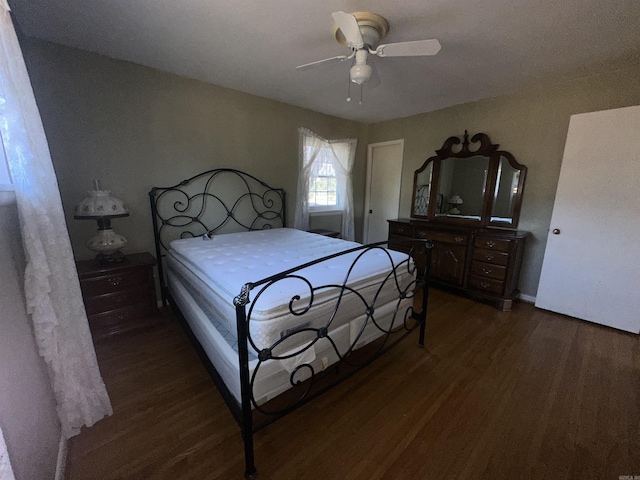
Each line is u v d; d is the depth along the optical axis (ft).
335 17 4.48
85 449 4.24
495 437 4.59
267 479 3.86
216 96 9.56
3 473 2.33
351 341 5.58
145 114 8.29
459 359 6.72
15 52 3.33
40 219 3.60
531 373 6.21
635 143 7.50
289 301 4.26
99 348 6.94
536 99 9.36
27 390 3.16
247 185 10.91
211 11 5.40
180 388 5.61
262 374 4.16
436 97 10.44
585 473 4.00
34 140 3.52
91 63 7.29
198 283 6.03
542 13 5.30
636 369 6.35
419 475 3.96
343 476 3.93
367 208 15.75
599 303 8.43
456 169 11.59
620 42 6.34
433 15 5.42
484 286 9.93
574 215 8.66
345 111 12.54
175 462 4.08
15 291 3.26
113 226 8.19
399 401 5.37
